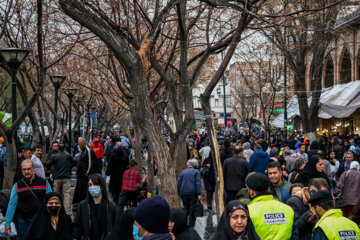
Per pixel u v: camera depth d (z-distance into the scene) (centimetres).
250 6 836
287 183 643
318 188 531
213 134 834
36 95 1000
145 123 658
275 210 433
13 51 969
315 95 2384
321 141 2036
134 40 949
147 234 289
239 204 416
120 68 1636
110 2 1052
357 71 3044
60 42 1309
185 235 449
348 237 424
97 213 573
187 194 1024
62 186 1161
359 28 2672
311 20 1644
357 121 3238
